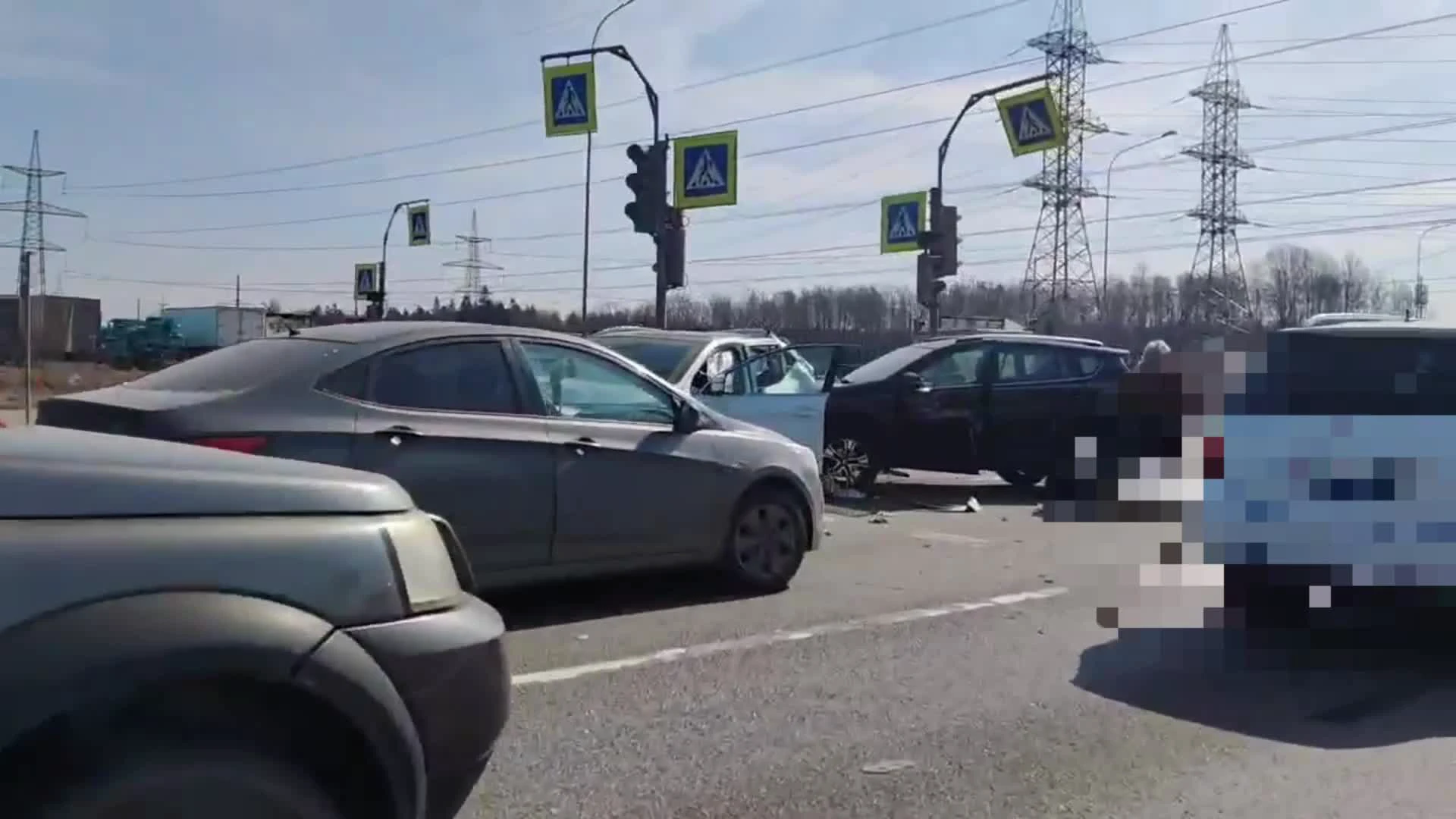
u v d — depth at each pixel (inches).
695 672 253.3
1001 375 575.8
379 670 118.6
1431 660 277.7
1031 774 201.0
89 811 101.9
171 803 105.3
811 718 226.1
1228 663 272.2
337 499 124.3
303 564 116.4
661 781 192.4
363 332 272.8
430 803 127.5
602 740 209.9
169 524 111.6
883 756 207.2
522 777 191.8
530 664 254.8
